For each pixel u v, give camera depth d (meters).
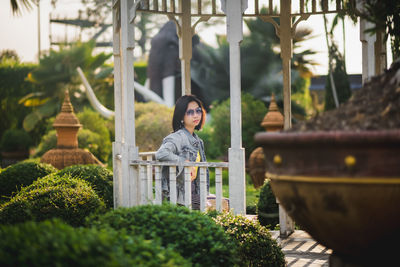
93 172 6.73
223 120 15.13
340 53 8.23
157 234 3.06
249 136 14.25
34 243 2.09
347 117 2.48
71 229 2.34
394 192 2.13
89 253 2.08
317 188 2.27
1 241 2.13
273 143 2.44
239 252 3.78
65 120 10.95
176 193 4.91
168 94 21.70
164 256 2.50
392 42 4.34
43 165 7.66
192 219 3.21
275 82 18.25
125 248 2.40
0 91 20.86
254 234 4.01
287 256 4.68
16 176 7.33
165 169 5.39
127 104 5.45
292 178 2.35
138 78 25.45
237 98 4.46
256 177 11.05
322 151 2.24
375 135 2.11
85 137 16.02
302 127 2.55
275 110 11.40
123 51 5.53
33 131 20.64
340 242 2.40
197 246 3.09
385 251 2.32
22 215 4.65
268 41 18.28
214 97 20.53
